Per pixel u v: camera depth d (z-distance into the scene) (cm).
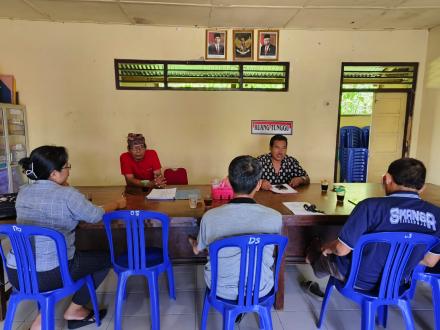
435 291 162
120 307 167
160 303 204
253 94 391
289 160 290
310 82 391
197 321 187
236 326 181
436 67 370
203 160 402
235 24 361
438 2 295
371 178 421
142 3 298
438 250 143
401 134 413
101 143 387
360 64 389
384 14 328
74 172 389
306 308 200
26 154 372
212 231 136
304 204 205
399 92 401
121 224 177
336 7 307
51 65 366
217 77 385
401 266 141
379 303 147
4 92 355
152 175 294
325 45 384
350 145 413
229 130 397
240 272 135
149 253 184
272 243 134
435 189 260
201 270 251
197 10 315
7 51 360
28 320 186
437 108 370
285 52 383
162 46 372
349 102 404
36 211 152
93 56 369
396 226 138
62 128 380
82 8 313
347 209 196
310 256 201
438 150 370
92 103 378
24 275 147
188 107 389
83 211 157
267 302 145
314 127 401
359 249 143
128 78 377
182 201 213
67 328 179
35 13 330
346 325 184
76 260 163
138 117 386
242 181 137
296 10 315
